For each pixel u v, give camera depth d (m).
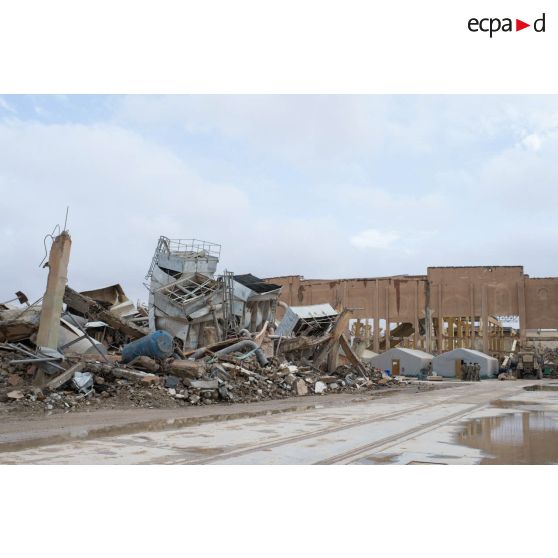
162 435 12.66
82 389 19.12
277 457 9.93
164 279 38.44
